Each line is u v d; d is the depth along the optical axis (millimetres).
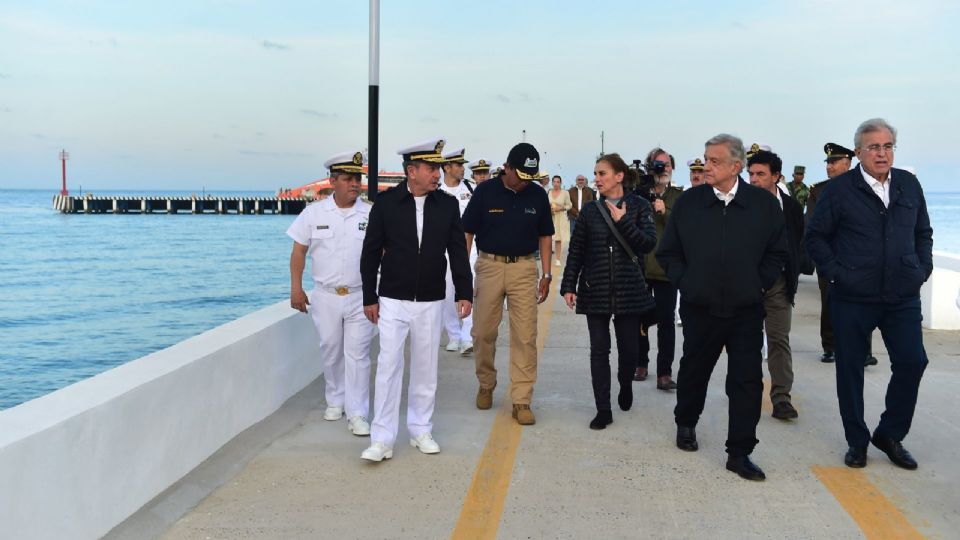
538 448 5254
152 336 22656
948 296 9406
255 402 5531
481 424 5801
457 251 5215
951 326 9445
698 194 4809
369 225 5070
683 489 4543
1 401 15992
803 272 6031
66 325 24281
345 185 5477
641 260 5914
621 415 6016
